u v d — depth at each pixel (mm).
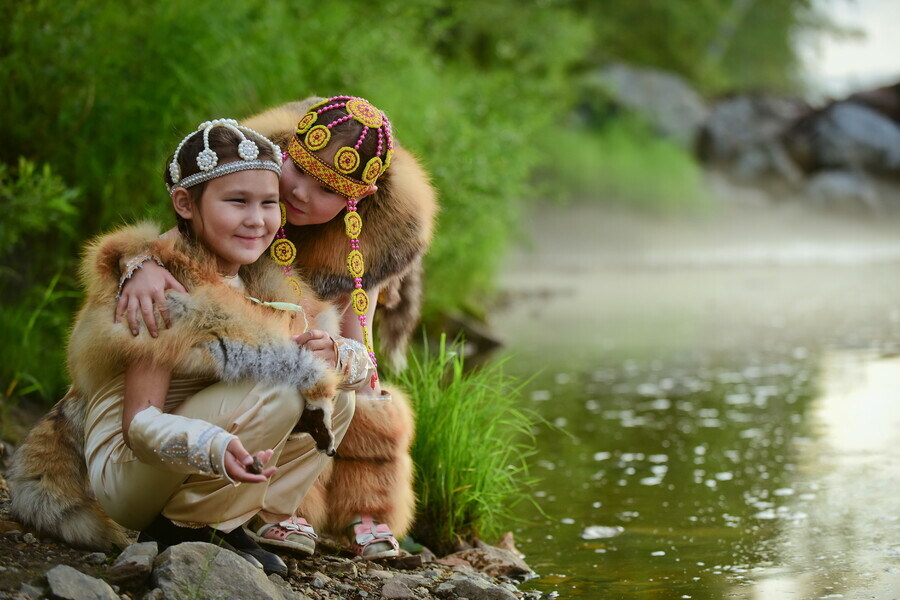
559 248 20531
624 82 25125
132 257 2830
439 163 7711
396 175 3467
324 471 3557
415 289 3893
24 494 3070
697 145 25078
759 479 4945
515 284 15234
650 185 22422
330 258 3432
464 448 4145
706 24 28594
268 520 3219
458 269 9969
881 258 19141
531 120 11984
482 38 15930
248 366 2822
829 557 3783
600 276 16781
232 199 2906
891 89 25656
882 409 6355
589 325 10820
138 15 5969
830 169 24516
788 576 3594
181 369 2809
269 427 2873
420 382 4453
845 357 8312
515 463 5359
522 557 3963
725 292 13898
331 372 2932
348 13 8055
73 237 5539
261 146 2951
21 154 5543
